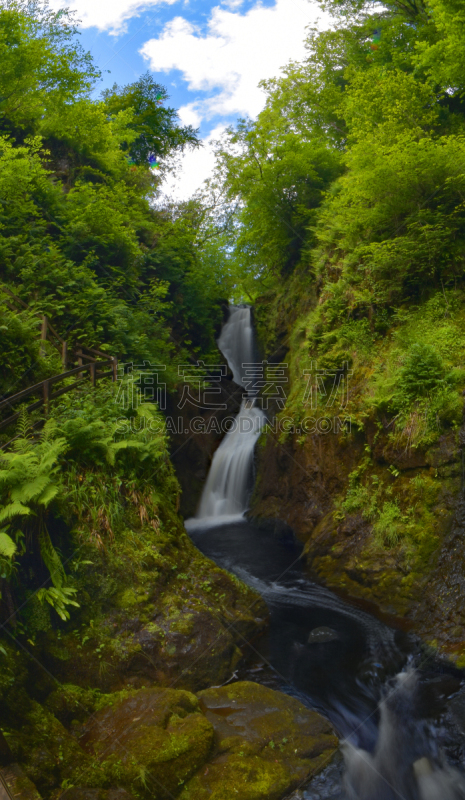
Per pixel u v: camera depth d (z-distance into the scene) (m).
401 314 10.51
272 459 13.69
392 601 7.86
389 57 15.29
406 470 8.83
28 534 5.61
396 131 11.29
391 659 6.69
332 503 10.58
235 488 15.32
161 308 15.01
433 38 13.70
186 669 5.96
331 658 6.84
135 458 7.47
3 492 5.39
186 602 6.62
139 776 4.34
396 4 15.19
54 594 5.29
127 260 15.13
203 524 14.07
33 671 5.16
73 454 6.64
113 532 6.56
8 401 6.13
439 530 7.89
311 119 17.30
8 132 15.13
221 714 5.41
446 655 6.33
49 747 4.52
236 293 25.16
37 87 14.82
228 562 10.78
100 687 5.52
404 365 9.38
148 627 6.08
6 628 5.12
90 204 13.80
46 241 12.88
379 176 10.13
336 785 4.64
